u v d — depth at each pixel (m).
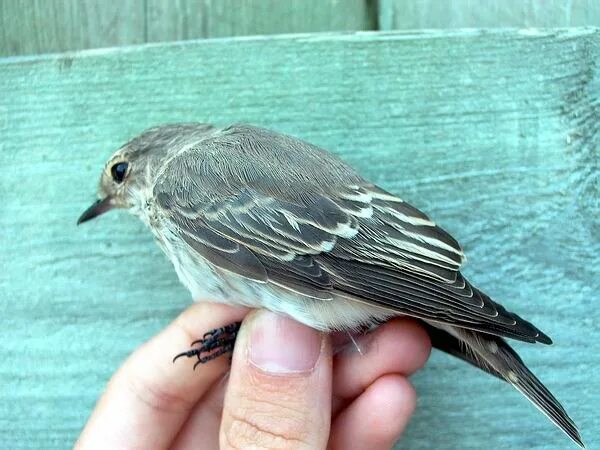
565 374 0.11
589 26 0.11
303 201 0.10
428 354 0.10
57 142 0.12
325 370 0.09
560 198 0.11
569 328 0.11
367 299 0.09
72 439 0.12
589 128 0.11
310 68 0.12
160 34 0.12
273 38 0.12
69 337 0.12
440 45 0.11
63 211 0.12
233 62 0.12
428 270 0.09
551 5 0.11
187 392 0.11
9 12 0.12
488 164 0.11
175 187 0.10
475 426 0.12
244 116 0.12
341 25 0.12
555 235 0.11
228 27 0.12
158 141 0.11
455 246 0.10
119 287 0.12
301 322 0.09
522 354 0.11
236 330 0.11
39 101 0.12
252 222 0.10
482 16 0.12
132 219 0.12
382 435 0.10
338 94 0.12
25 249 0.12
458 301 0.09
